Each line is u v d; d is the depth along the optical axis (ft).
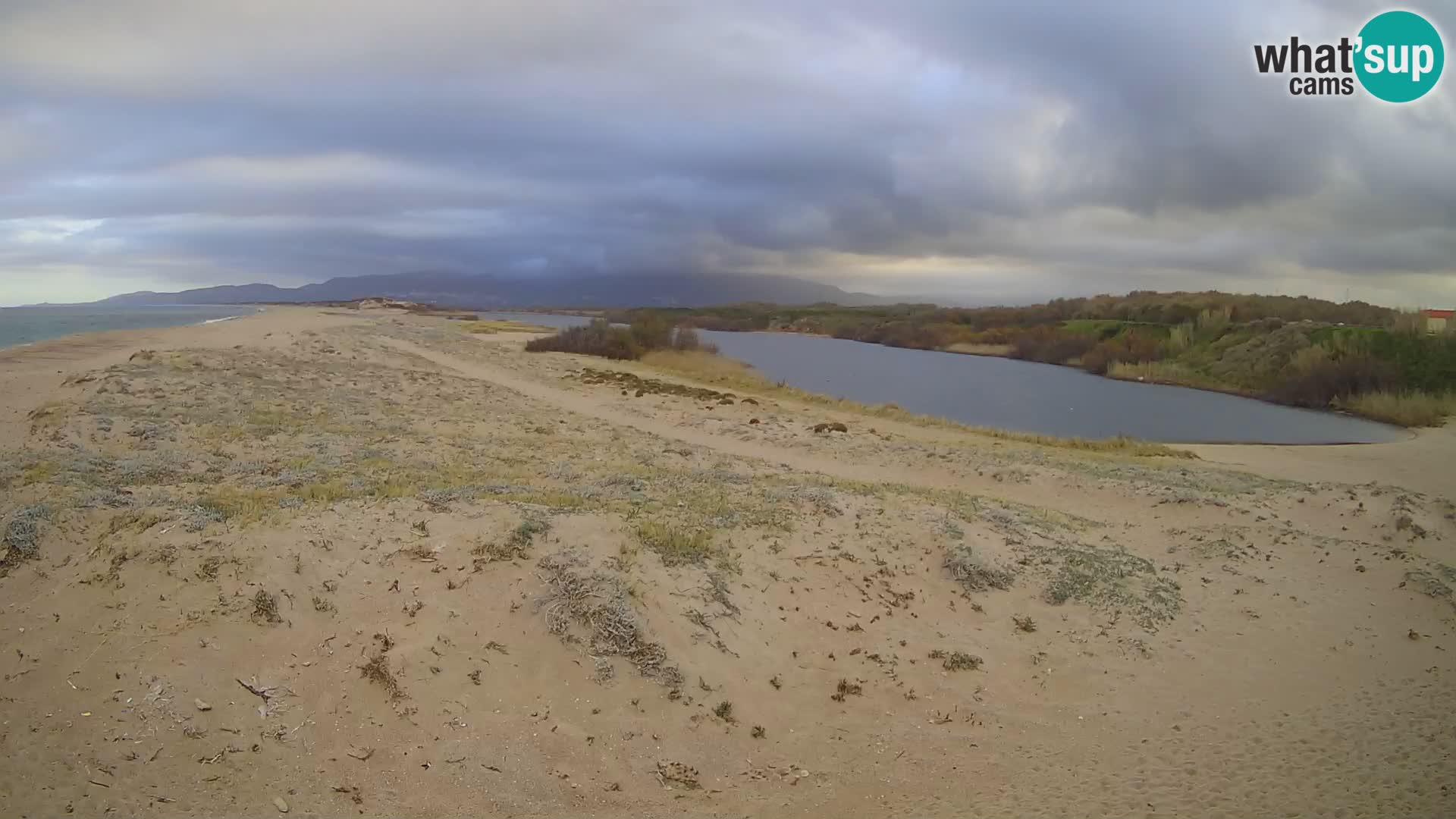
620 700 23.03
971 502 44.68
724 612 27.58
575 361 143.74
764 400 107.45
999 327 331.36
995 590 33.01
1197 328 235.20
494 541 27.94
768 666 25.94
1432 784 22.02
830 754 22.75
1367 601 36.35
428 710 21.38
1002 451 72.64
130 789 17.72
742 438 78.84
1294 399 162.20
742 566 30.68
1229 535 44.32
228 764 18.88
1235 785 21.97
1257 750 23.97
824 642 27.76
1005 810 20.54
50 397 63.10
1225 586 37.22
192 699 20.25
